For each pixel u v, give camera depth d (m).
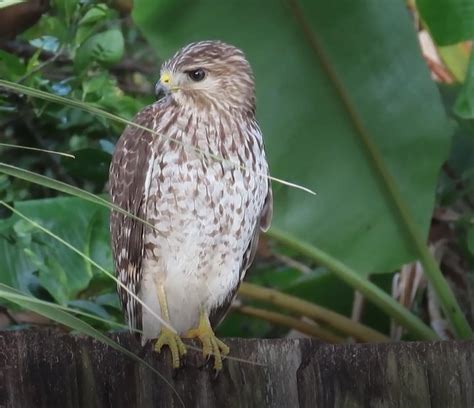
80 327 4.53
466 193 11.62
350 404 5.95
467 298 11.67
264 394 6.12
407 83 10.31
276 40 10.28
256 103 10.06
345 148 10.31
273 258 13.78
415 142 10.30
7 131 10.59
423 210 10.30
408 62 10.32
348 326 10.80
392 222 10.30
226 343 6.45
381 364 5.91
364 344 5.97
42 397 6.04
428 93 10.33
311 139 10.28
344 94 10.28
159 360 6.59
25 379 6.03
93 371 6.12
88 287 9.77
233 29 10.26
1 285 4.41
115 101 10.41
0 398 6.00
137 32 12.67
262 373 6.14
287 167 10.24
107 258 9.89
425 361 5.83
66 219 10.01
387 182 10.28
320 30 10.25
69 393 6.07
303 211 10.25
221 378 6.25
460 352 5.77
